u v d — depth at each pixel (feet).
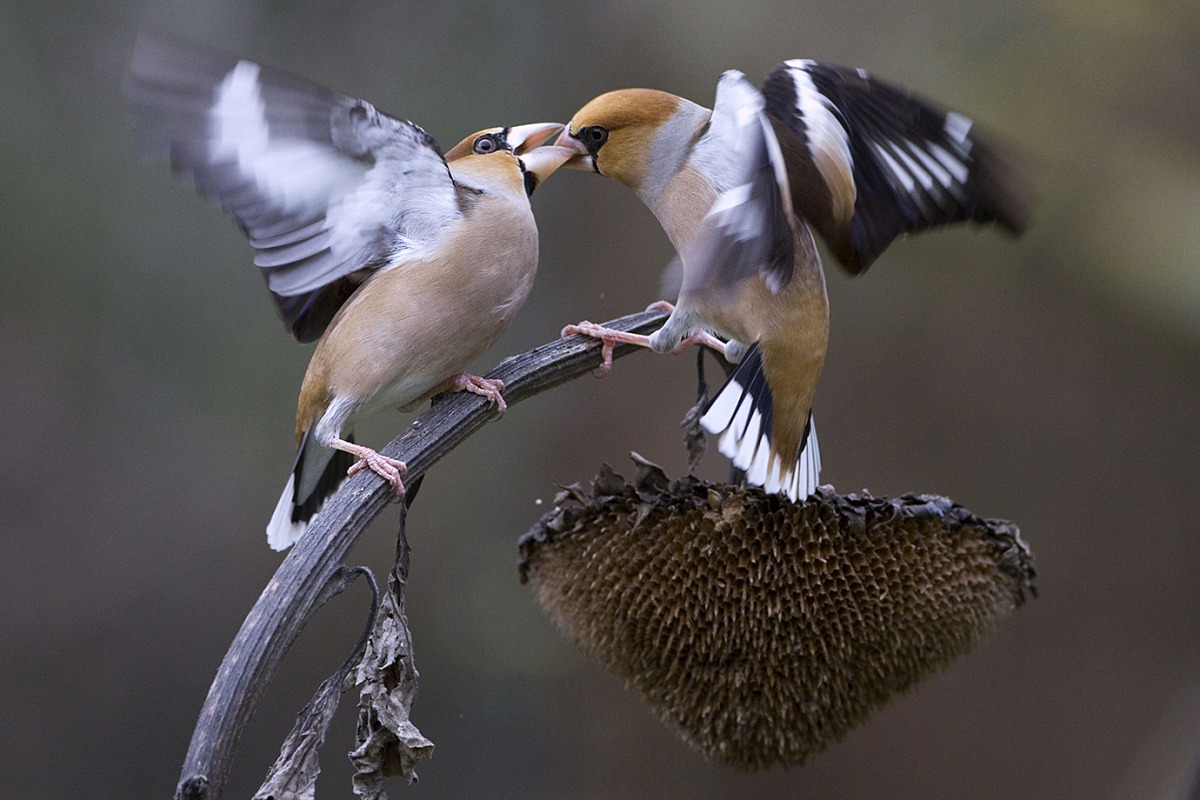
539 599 16.44
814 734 15.29
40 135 38.93
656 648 15.34
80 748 40.45
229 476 40.60
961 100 34.01
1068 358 39.78
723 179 19.36
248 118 16.38
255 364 40.22
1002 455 40.37
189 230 40.11
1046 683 40.34
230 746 12.19
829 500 15.20
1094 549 40.47
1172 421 39.68
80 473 40.50
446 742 41.73
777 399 17.56
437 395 20.31
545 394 43.32
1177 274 33.81
